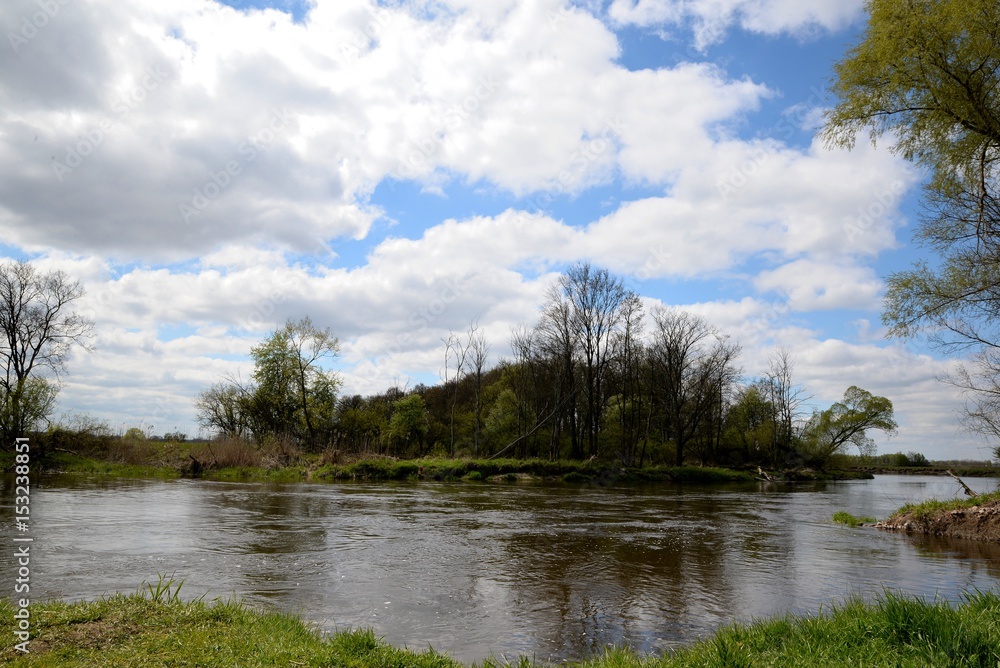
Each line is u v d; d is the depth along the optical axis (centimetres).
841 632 645
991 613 663
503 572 1225
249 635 666
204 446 4275
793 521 2214
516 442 5275
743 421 6544
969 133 1480
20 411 3688
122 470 3747
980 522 1791
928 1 1404
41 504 2097
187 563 1197
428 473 4172
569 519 2120
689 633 854
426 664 628
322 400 5594
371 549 1435
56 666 541
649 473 4906
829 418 6538
